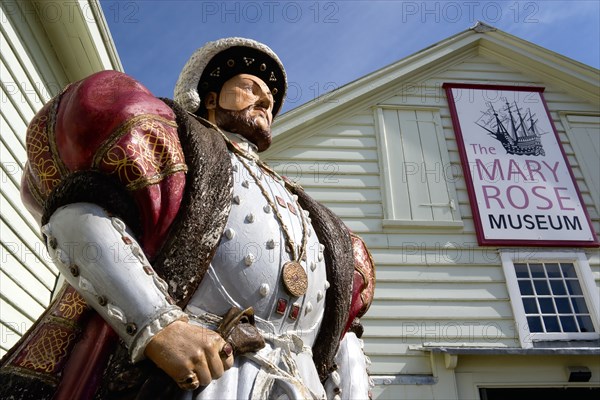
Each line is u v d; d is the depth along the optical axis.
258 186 1.47
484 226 7.38
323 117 8.16
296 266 1.38
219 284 1.27
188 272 1.20
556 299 7.14
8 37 4.66
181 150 1.31
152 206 1.20
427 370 6.26
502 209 7.57
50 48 5.43
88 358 1.22
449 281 6.95
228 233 1.31
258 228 1.37
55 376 1.21
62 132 1.24
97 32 5.38
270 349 1.28
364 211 7.48
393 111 8.48
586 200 7.96
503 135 8.34
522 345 6.52
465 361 6.27
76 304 1.28
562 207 7.70
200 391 1.11
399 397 6.04
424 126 8.39
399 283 6.89
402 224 7.32
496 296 6.89
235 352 1.17
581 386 6.17
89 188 1.17
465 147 8.15
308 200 1.68
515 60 9.38
